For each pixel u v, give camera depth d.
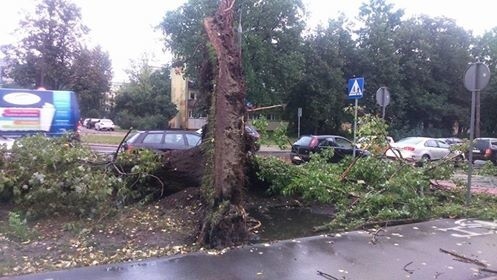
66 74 52.81
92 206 7.35
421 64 58.88
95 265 5.20
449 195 10.08
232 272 5.11
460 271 5.39
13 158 7.48
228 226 6.21
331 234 6.92
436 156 24.72
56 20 51.62
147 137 15.48
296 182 9.35
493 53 63.09
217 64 6.86
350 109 12.64
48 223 7.01
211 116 6.99
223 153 6.40
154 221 7.27
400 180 9.07
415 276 5.18
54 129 19.22
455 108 58.50
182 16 40.09
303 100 53.50
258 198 9.81
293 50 43.44
